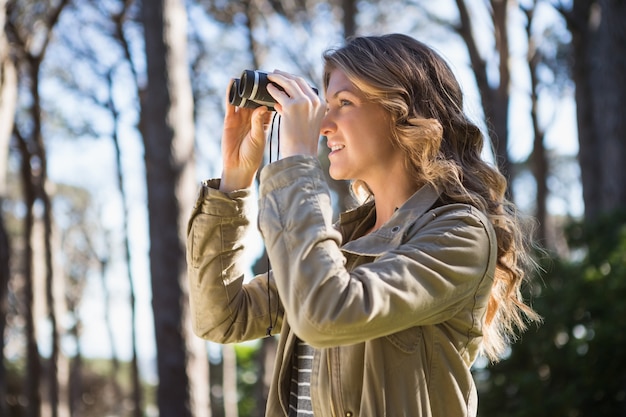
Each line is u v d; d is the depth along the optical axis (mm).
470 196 1570
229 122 1819
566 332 8172
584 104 14984
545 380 8117
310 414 1604
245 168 1804
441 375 1483
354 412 1481
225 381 19578
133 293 19812
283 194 1482
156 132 7977
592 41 14523
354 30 13367
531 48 17016
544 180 18219
